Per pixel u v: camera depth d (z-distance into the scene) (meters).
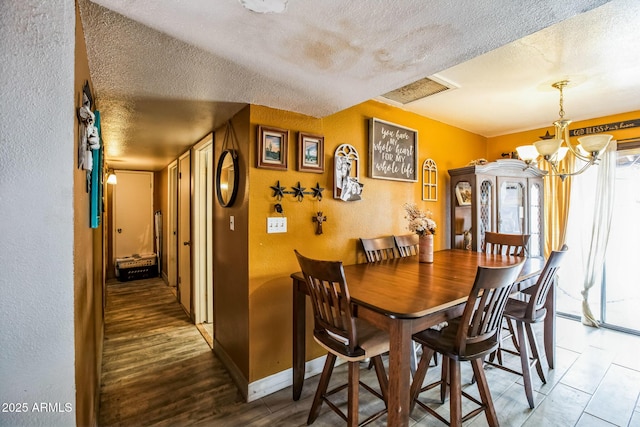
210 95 1.82
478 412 1.54
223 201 2.38
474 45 1.30
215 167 2.59
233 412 1.83
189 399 1.96
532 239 3.37
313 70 1.51
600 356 2.50
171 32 1.17
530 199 3.34
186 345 2.73
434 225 2.38
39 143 0.79
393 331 1.27
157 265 5.25
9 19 0.76
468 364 2.39
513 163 3.20
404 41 1.25
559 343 2.75
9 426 0.79
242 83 1.65
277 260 2.09
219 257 2.54
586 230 3.22
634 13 1.47
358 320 1.73
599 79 2.24
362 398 1.96
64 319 0.83
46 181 0.80
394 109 2.83
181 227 3.79
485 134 3.90
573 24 1.57
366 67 1.48
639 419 1.75
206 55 1.36
